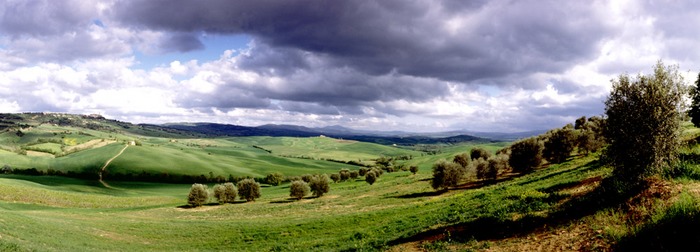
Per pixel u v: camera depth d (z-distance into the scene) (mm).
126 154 191000
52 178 144750
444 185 62844
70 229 38531
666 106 17625
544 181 36500
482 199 31984
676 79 17859
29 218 38469
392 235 24891
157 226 47438
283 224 42562
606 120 19328
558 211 18953
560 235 15469
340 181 137625
